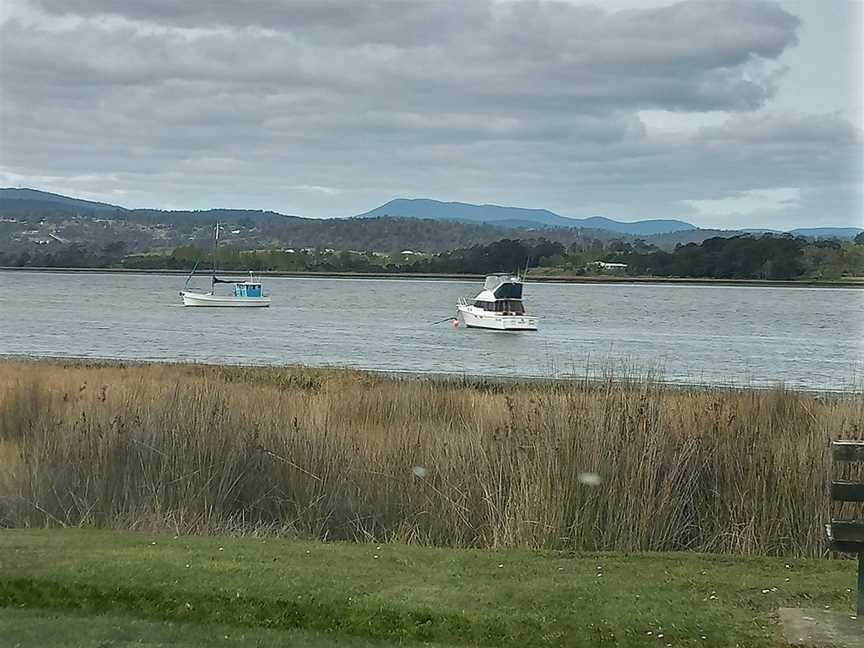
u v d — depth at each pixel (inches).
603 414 527.5
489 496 520.4
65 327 3294.8
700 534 509.7
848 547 326.0
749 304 5265.8
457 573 389.4
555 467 508.4
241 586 357.7
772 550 499.8
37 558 396.5
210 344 2662.4
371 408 860.6
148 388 858.1
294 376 1359.5
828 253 6953.7
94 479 570.9
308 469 570.3
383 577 378.3
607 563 417.4
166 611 335.3
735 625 324.5
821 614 334.6
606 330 3489.2
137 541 448.8
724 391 807.1
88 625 321.4
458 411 840.3
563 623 326.6
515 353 2465.6
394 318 4101.9
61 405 830.5
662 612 337.4
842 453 314.7
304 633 318.3
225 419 599.5
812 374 1900.8
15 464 613.3
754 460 515.5
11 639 307.7
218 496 565.6
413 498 548.1
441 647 308.2
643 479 504.1
